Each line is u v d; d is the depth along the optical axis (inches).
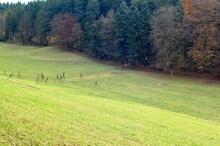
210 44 3676.2
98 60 4987.7
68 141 917.2
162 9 4382.4
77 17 5826.8
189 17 3875.5
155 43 4279.0
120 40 4768.7
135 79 3526.1
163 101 2647.6
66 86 2910.9
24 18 7017.7
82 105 1610.5
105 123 1270.9
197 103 2603.3
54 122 1070.4
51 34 6264.8
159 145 1110.4
